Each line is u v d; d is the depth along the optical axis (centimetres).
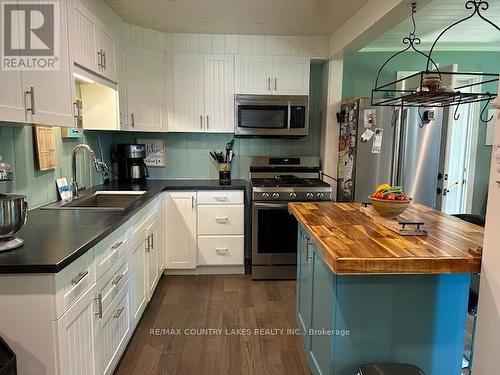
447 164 405
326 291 165
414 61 406
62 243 149
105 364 178
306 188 339
